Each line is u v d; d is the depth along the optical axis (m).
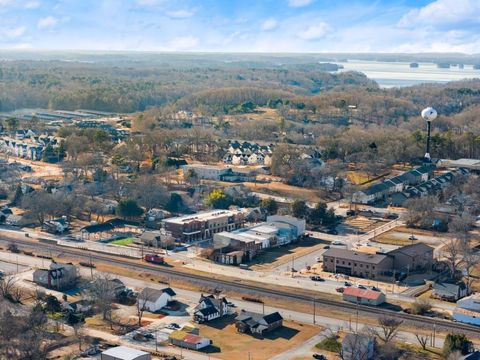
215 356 121.12
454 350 117.75
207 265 174.00
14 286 155.50
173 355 121.00
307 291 154.75
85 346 123.69
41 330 126.06
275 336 130.50
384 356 118.94
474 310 138.50
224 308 140.75
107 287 143.88
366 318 138.75
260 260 179.00
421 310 141.12
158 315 140.62
